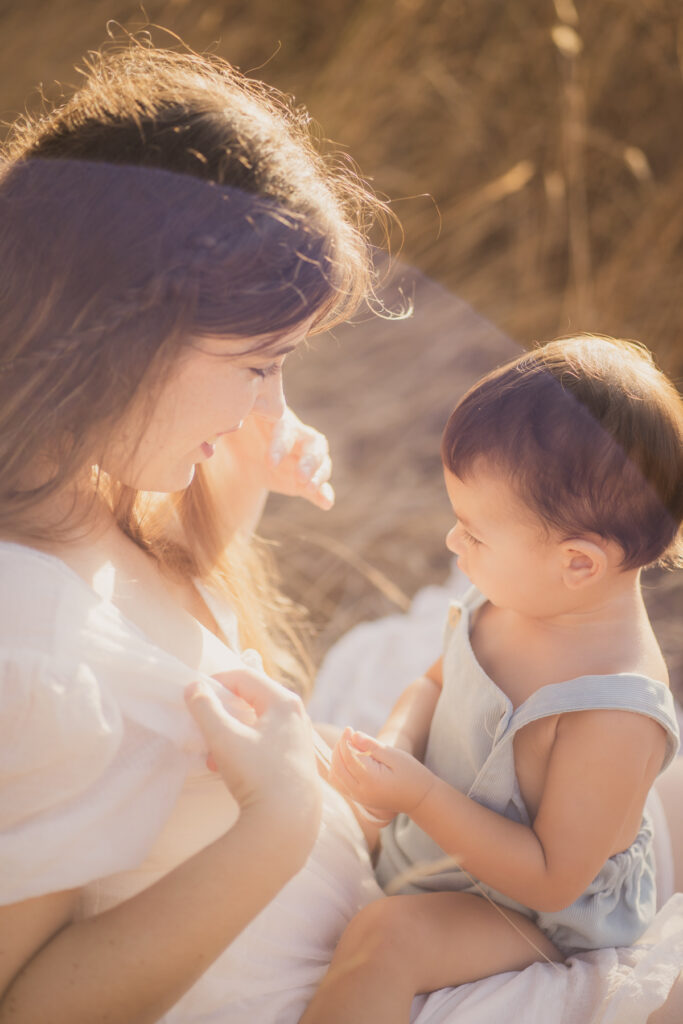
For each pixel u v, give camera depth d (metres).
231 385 0.82
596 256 2.80
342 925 1.00
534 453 0.97
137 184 0.76
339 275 0.84
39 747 0.74
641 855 1.06
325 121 2.88
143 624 0.88
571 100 2.72
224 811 0.88
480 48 2.96
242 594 1.15
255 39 2.95
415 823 1.05
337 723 1.65
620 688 0.95
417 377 2.70
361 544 2.35
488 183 2.89
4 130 2.60
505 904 1.04
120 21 2.84
